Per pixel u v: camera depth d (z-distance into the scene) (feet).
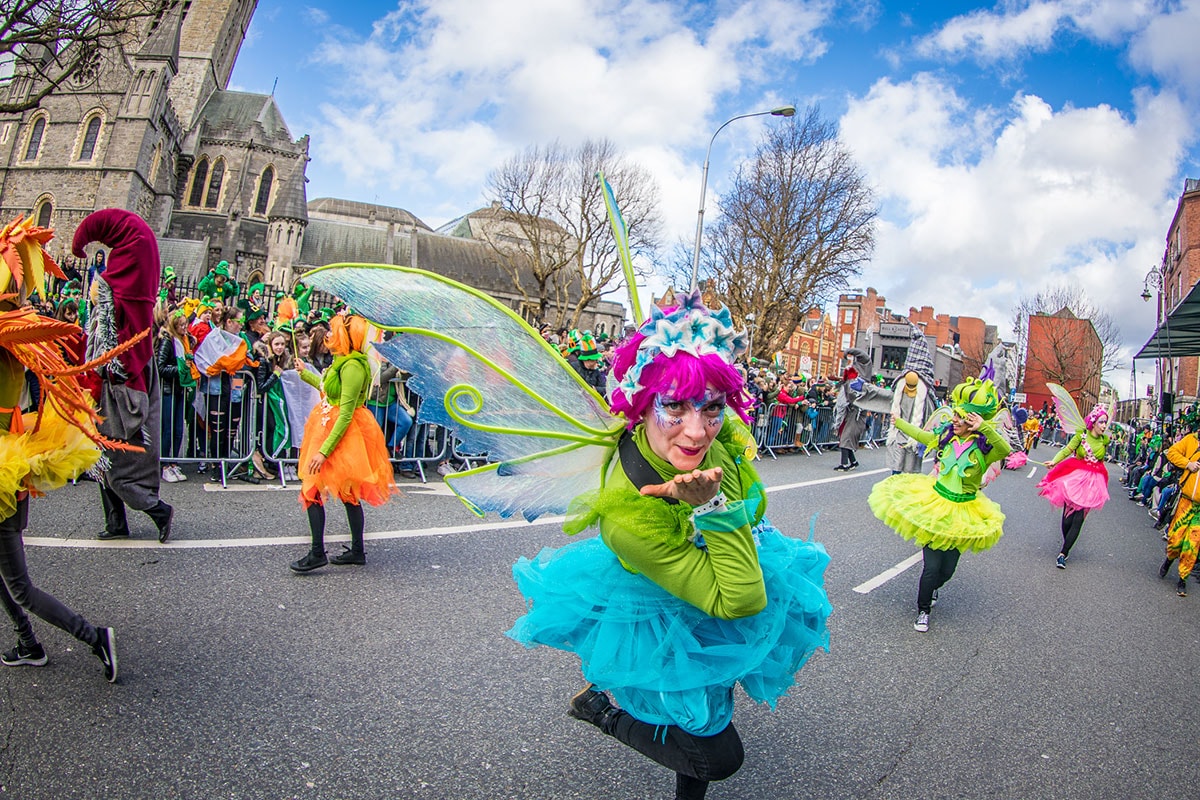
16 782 7.73
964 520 15.97
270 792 8.14
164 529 15.97
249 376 23.82
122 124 186.70
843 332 274.98
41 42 42.34
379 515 20.85
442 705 10.55
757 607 6.40
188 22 236.22
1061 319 165.27
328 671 11.13
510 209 169.17
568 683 11.68
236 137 226.99
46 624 11.51
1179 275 102.99
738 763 7.02
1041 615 19.12
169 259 189.57
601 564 7.30
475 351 7.69
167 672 10.52
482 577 16.16
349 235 230.89
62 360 9.41
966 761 10.93
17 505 9.34
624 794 8.98
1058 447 125.18
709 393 6.21
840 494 35.12
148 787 7.97
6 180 188.44
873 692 12.96
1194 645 18.22
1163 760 11.74
